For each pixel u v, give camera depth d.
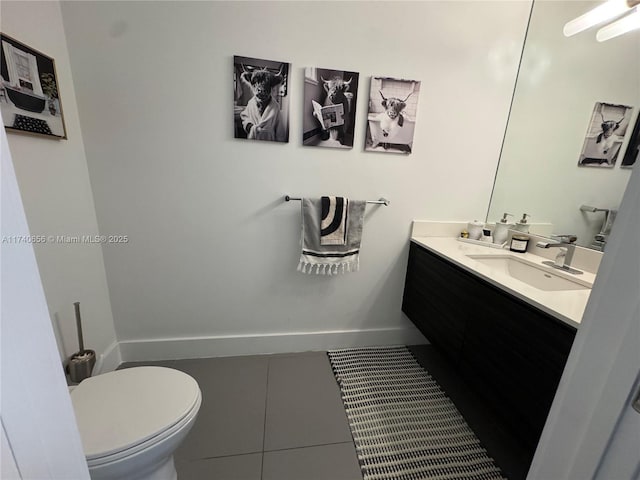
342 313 1.88
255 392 1.52
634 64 1.17
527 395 1.02
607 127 1.28
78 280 1.34
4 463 0.33
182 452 1.19
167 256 1.58
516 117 1.64
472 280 1.30
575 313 0.89
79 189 1.33
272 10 1.33
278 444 1.24
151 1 1.24
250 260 1.67
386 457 1.20
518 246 1.62
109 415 0.85
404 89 1.52
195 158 1.45
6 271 0.32
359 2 1.38
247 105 1.41
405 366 1.78
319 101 1.46
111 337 1.61
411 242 1.80
